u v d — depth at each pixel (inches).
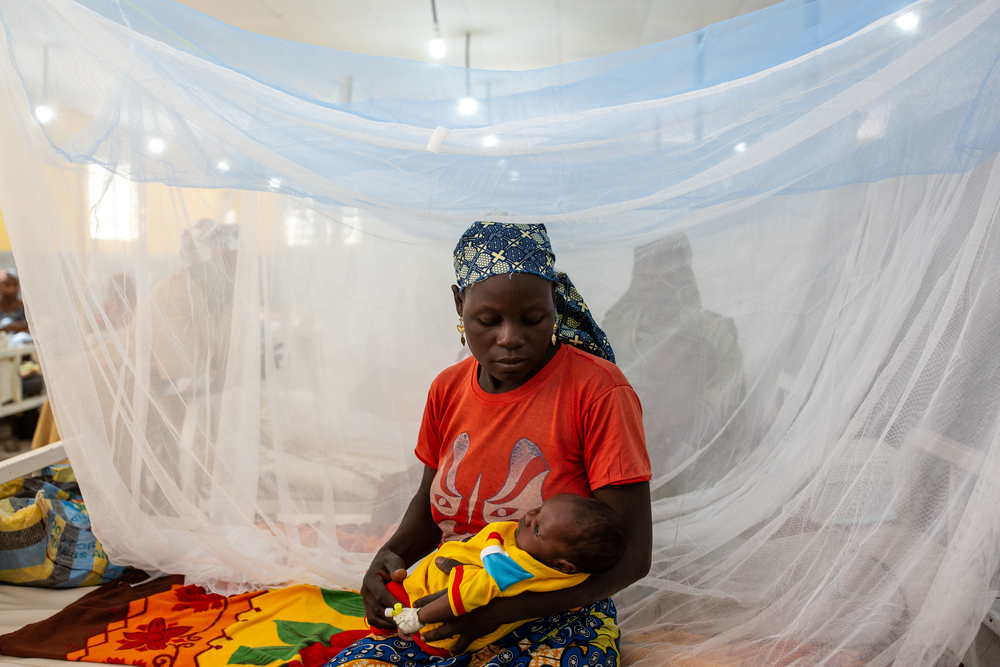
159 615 74.4
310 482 84.0
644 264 75.7
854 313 63.9
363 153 59.9
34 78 61.9
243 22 175.3
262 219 81.6
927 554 53.7
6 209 70.3
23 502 87.4
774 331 71.3
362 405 85.3
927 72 51.1
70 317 74.1
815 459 62.2
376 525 84.3
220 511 82.7
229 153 63.5
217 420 81.5
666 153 57.3
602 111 56.7
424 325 85.4
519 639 54.0
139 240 75.6
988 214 50.3
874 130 54.0
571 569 50.8
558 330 62.6
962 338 51.7
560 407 56.6
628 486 54.5
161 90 59.6
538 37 180.9
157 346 79.2
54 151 64.0
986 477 49.1
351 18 171.0
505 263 53.6
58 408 75.0
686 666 60.1
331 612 75.7
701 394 74.5
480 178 58.8
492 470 57.9
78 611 74.4
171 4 60.9
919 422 54.1
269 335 82.4
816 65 52.4
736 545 69.4
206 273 80.4
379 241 84.0
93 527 79.0
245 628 71.7
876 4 52.7
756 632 62.7
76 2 59.2
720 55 58.2
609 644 55.3
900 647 54.3
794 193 62.7
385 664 53.4
